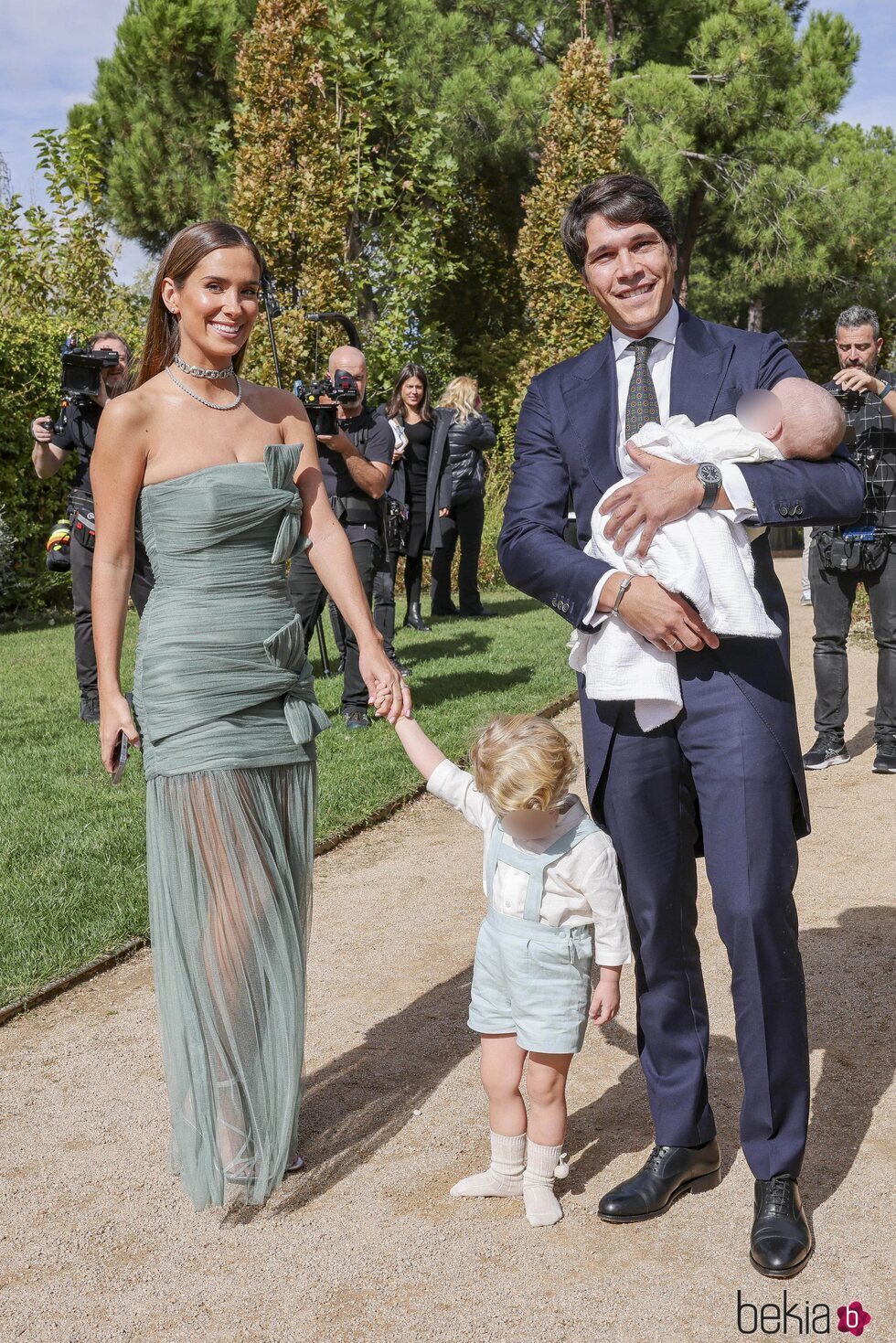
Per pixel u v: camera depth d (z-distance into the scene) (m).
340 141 14.91
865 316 5.99
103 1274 2.64
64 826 5.64
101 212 24.16
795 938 2.63
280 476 2.85
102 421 2.79
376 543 7.77
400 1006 3.96
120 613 2.84
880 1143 3.02
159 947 2.83
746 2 24.19
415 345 18.67
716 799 2.60
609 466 2.71
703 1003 2.83
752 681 2.58
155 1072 3.57
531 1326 2.41
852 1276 2.51
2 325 14.02
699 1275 2.54
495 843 2.81
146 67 24.34
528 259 18.80
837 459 2.61
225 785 2.78
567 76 18.16
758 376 2.65
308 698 3.00
